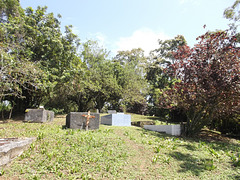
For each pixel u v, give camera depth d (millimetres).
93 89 20797
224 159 6449
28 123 10375
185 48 10992
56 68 15484
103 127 9953
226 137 11938
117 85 22250
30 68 10742
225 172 5262
